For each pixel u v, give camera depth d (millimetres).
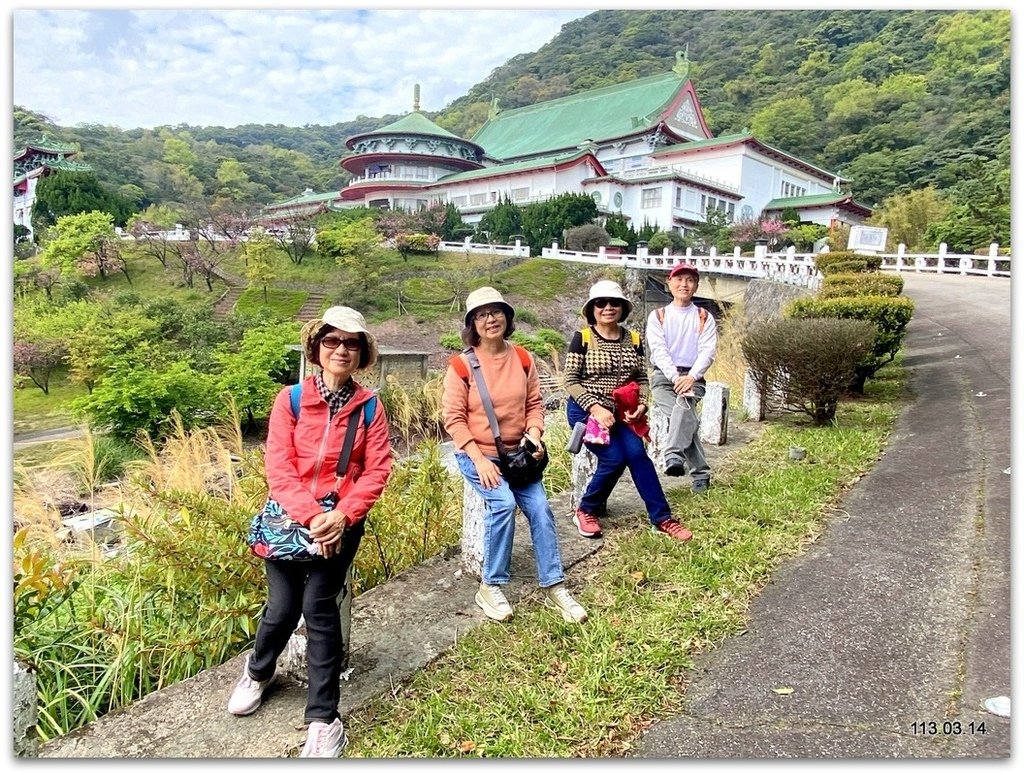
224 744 2371
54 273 30094
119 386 12891
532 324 26562
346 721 2480
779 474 4832
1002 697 2375
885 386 7996
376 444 2549
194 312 23641
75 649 3004
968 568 3293
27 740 2357
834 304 7953
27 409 19688
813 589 3227
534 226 37469
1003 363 8188
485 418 3176
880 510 4125
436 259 33375
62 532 3971
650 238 36750
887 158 51844
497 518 3090
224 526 3400
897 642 2760
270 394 14617
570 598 3152
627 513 4402
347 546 2434
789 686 2537
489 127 62688
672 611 3072
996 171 36562
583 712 2441
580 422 4031
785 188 47156
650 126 45750
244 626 3033
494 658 2814
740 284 23547
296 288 30203
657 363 4641
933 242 29984
